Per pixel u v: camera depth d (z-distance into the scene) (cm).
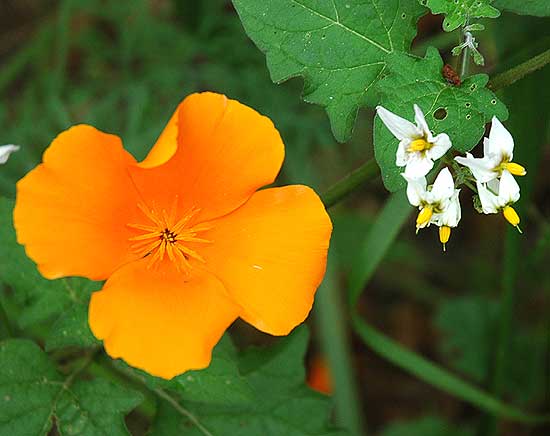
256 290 31
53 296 34
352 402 42
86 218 30
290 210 31
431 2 31
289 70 32
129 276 30
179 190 31
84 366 34
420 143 30
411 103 31
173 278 31
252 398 32
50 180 29
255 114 30
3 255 34
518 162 36
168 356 29
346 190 34
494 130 30
